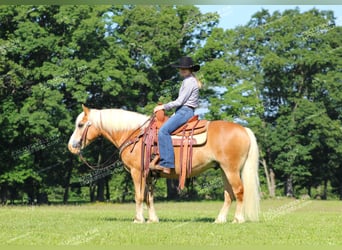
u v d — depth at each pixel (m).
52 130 36.53
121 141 12.97
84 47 39.28
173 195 46.25
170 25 43.22
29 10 38.47
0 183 38.66
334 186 61.25
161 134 12.32
